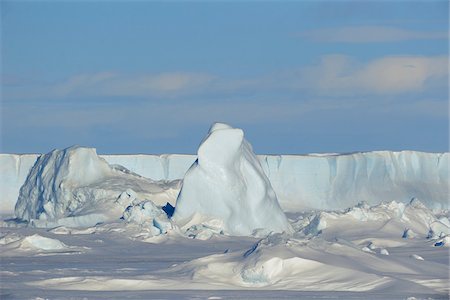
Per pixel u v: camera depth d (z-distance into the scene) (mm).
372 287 165750
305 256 178125
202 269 177875
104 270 194750
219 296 158500
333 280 169125
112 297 158250
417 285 166750
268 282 171500
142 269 196375
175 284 171750
